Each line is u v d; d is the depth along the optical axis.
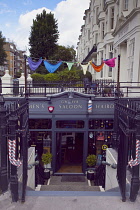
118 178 4.54
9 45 69.50
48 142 9.79
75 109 9.15
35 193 3.97
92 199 3.80
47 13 28.06
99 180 7.62
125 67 15.01
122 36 14.13
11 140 3.62
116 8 16.72
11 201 3.66
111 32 18.05
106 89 10.92
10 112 3.63
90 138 9.83
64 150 10.66
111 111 9.16
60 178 9.14
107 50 18.52
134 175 3.73
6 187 3.89
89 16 33.91
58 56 28.47
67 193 4.00
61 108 9.13
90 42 31.02
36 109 9.09
